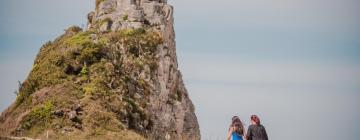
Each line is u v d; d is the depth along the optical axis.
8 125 113.00
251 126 38.69
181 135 135.88
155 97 130.62
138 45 135.00
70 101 106.81
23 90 118.69
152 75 133.00
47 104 105.81
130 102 118.00
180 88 143.75
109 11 142.62
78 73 116.81
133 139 101.88
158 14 143.88
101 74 117.19
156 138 124.31
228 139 39.72
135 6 141.38
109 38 132.62
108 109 108.50
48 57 124.31
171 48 145.62
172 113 135.38
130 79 125.31
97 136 99.44
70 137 97.69
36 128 102.12
